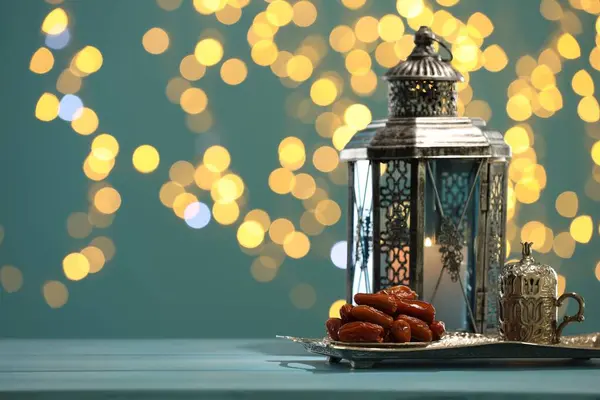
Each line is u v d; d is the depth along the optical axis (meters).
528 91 2.85
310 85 2.83
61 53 2.82
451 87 1.60
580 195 2.88
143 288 2.86
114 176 2.85
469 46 2.80
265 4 2.82
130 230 2.85
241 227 2.85
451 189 1.55
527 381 1.21
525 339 1.43
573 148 2.87
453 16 2.82
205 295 2.87
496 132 1.61
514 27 2.84
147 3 2.83
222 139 2.84
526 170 2.85
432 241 1.55
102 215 2.85
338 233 2.85
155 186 2.85
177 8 2.83
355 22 2.81
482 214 1.55
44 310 2.86
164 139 2.84
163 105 2.84
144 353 1.58
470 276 1.56
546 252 2.87
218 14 2.82
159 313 2.86
